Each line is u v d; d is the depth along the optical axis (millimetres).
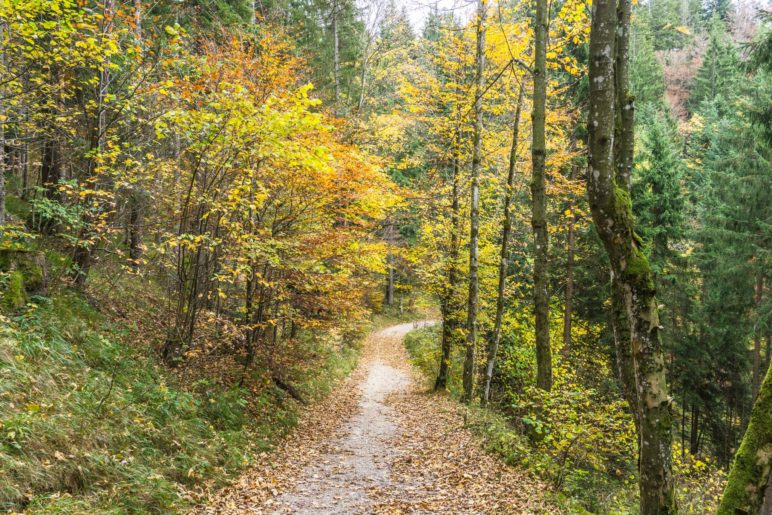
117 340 8953
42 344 6625
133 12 9461
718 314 20438
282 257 11086
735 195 19250
